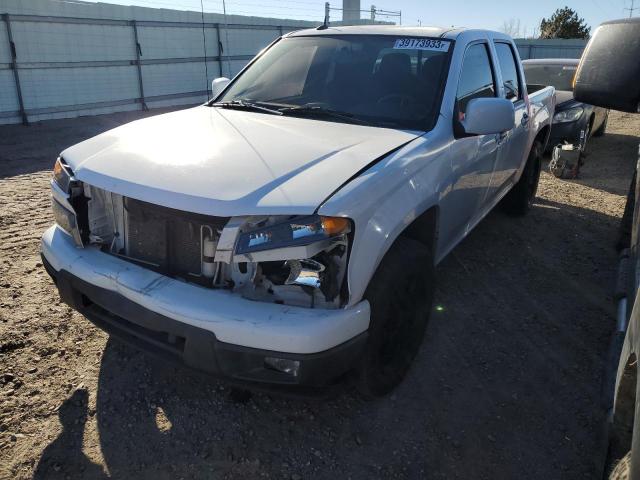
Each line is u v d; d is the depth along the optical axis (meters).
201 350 2.08
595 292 3.98
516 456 2.40
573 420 2.63
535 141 5.30
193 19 15.49
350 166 2.33
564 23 32.72
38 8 11.90
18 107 11.96
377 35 3.59
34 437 2.38
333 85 3.36
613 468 1.53
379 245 2.23
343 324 2.07
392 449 2.41
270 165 2.29
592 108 8.52
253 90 3.61
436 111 3.05
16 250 4.34
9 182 6.64
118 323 2.42
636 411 1.23
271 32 18.12
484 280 4.12
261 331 1.99
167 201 2.13
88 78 13.29
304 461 2.33
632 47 1.89
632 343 1.51
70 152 2.71
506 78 4.34
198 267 2.24
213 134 2.71
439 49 3.36
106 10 13.30
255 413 2.59
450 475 2.29
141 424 2.49
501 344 3.25
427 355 3.11
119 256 2.46
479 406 2.71
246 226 2.06
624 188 6.91
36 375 2.77
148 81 14.80
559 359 3.12
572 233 5.21
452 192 3.06
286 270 2.11
